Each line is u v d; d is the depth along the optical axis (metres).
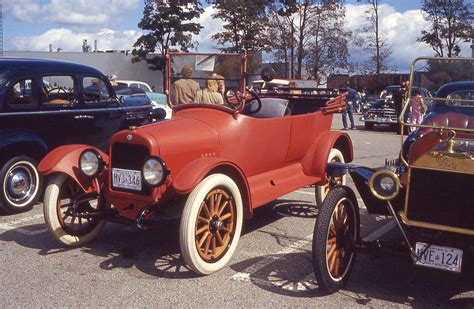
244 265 5.52
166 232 6.60
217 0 34.50
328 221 4.50
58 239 5.87
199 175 5.04
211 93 6.14
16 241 6.27
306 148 7.10
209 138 5.66
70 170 5.75
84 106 8.49
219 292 4.84
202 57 6.18
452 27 35.81
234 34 34.53
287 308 4.50
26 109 7.63
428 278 5.20
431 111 5.66
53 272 5.30
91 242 6.20
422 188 4.34
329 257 4.64
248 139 6.06
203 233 5.14
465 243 4.28
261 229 6.81
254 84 8.48
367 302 4.64
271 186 6.35
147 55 40.97
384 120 20.48
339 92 8.13
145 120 9.77
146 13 40.38
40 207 7.88
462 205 4.23
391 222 7.00
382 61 36.16
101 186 5.78
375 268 5.43
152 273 5.29
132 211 5.48
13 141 7.37
